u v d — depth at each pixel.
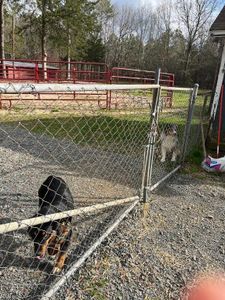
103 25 53.09
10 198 3.90
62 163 5.39
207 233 3.44
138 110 6.81
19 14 23.58
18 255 2.80
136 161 5.60
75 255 2.84
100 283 2.53
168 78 16.73
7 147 6.03
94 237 3.14
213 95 7.34
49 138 6.59
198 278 2.69
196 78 45.25
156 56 50.44
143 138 6.35
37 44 33.31
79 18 24.30
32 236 2.50
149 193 4.12
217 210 4.04
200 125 7.40
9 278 2.54
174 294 2.49
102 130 7.04
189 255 3.01
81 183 4.51
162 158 5.69
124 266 2.76
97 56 46.25
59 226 2.58
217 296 2.49
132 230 3.34
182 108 11.24
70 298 2.36
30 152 5.86
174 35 49.56
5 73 13.51
